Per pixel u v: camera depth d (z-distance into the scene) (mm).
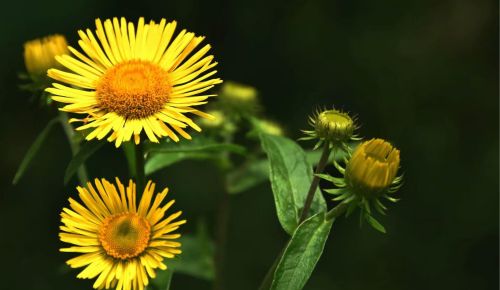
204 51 385
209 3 720
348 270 682
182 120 374
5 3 656
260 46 735
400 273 688
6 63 669
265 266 660
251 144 601
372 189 367
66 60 385
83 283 646
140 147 384
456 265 695
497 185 723
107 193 372
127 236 369
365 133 733
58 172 681
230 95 466
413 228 707
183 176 666
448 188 725
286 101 729
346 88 736
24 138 695
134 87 376
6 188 681
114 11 686
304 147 696
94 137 374
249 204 680
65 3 663
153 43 388
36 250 661
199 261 461
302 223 374
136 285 370
